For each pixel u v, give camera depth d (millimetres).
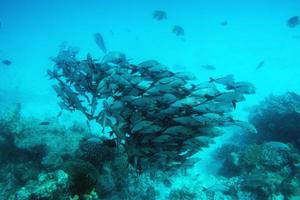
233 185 7836
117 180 7031
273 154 8383
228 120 5047
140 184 7348
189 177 8305
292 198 7324
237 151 9516
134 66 5375
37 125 8461
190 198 7285
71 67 5828
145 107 4793
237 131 11586
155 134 4805
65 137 8180
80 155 7113
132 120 4863
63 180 4691
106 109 4871
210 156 10039
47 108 13703
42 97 15023
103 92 5012
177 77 5066
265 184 7523
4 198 6719
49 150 7570
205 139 4668
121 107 4746
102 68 5344
